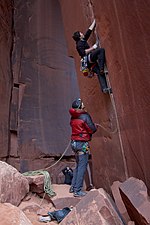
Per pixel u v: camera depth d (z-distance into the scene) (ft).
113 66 14.21
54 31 39.60
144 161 11.79
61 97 38.63
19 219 9.27
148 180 11.55
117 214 10.55
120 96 13.98
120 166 15.85
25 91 35.14
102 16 14.78
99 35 16.40
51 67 38.50
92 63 16.46
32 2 38.34
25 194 17.57
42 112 36.04
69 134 38.17
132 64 11.05
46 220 14.32
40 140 34.68
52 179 34.14
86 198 11.15
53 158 35.60
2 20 32.91
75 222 10.31
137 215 9.66
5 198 14.32
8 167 16.01
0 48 31.83
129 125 13.20
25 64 35.86
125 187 10.70
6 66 32.99
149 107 10.29
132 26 10.16
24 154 33.01
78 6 20.61
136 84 11.14
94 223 9.79
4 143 30.89
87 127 17.47
